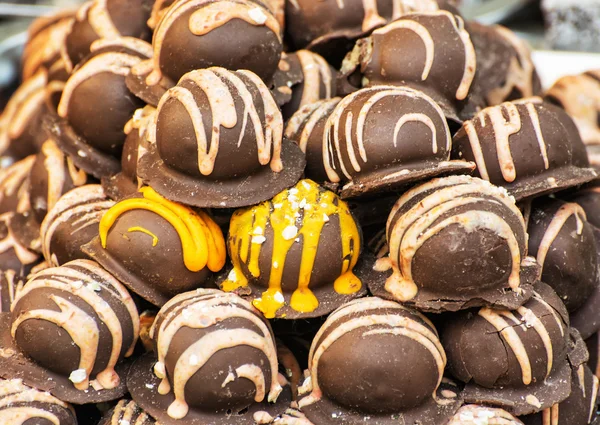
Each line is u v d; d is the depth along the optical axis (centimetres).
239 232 58
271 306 57
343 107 58
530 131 59
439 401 57
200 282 58
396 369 56
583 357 59
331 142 58
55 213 61
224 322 56
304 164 59
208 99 57
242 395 56
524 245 57
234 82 57
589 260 60
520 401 57
